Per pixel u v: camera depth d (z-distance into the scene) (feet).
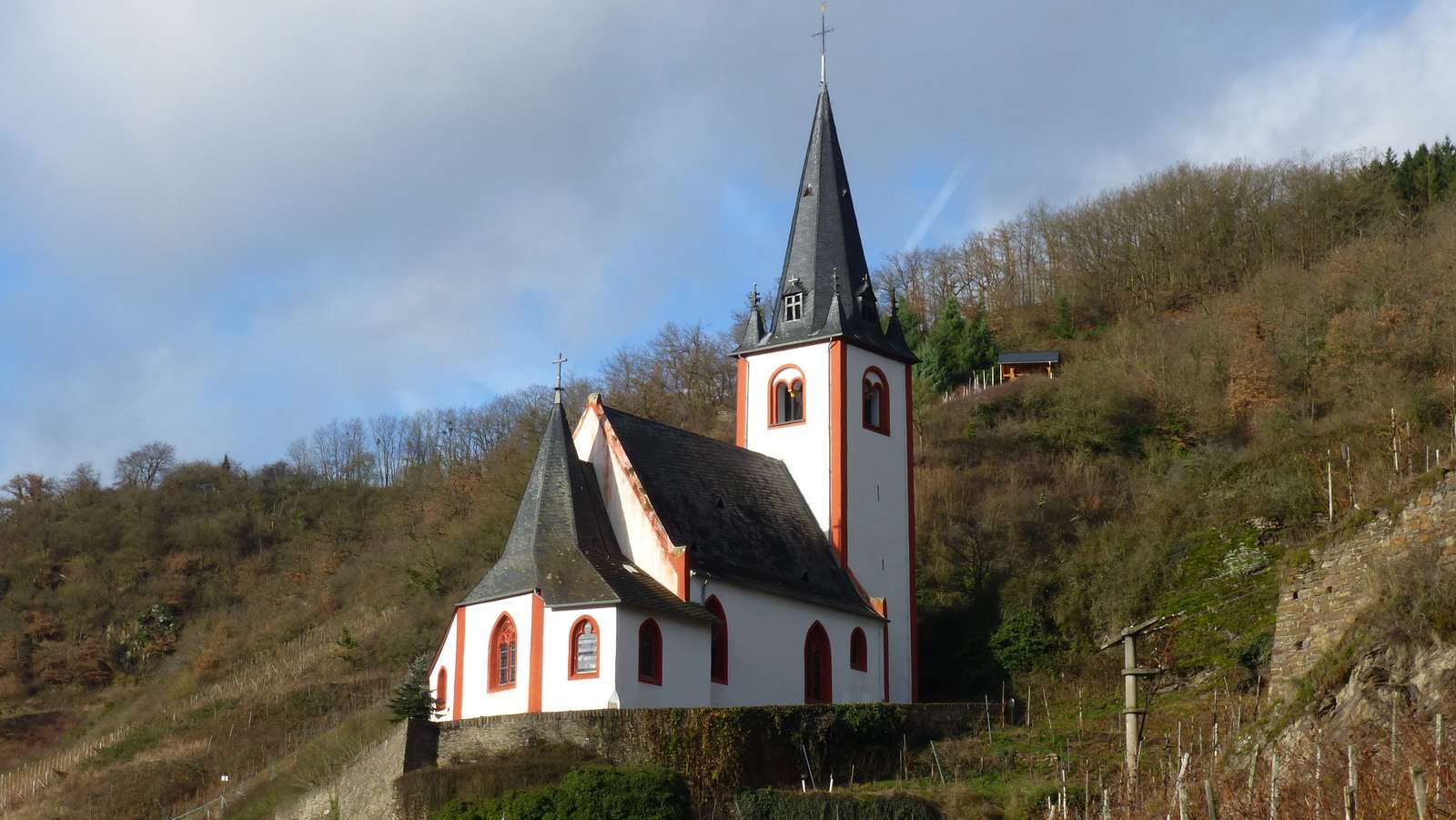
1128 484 256.93
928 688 210.59
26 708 330.34
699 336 391.04
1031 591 215.31
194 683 310.86
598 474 183.93
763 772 152.66
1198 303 377.91
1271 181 396.16
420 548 335.47
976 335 347.36
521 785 140.56
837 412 206.08
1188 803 105.19
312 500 415.64
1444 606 107.04
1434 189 370.12
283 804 174.29
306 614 334.85
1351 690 108.58
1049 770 155.74
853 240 220.43
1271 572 197.16
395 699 177.27
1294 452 221.87
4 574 385.91
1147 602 205.46
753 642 179.93
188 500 415.64
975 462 278.05
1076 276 406.62
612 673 157.58
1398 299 271.08
